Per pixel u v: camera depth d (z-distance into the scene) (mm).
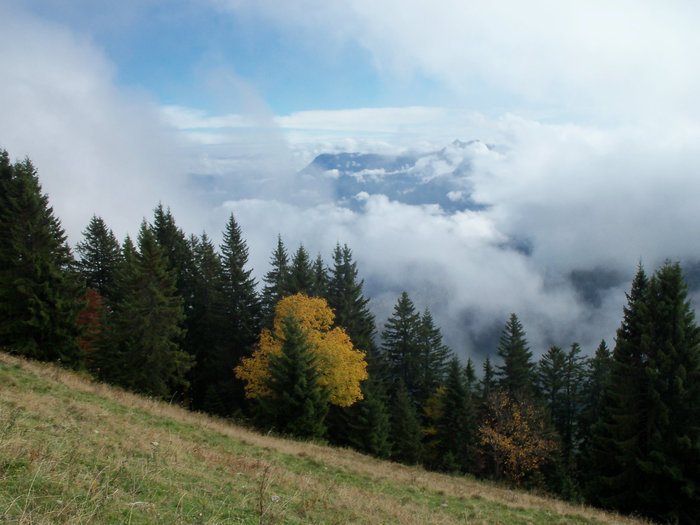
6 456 5301
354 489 10664
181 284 41000
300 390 22656
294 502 7621
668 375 20219
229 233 40250
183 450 9469
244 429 17812
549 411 41125
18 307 23375
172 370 28828
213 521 5293
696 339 20344
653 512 19344
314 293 44031
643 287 25938
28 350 22938
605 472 21781
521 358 45938
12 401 8859
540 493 22719
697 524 18297
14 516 4066
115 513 4730
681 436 19172
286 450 14484
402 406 35281
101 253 42312
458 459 34875
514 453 30828
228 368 36531
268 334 29500
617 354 22438
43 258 24234
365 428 28750
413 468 18797
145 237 28734
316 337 27344
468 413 36375
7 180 29391
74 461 6113
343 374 26969
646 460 19703
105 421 10078
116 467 6320
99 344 31156
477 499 13031
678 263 21391
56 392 11875
